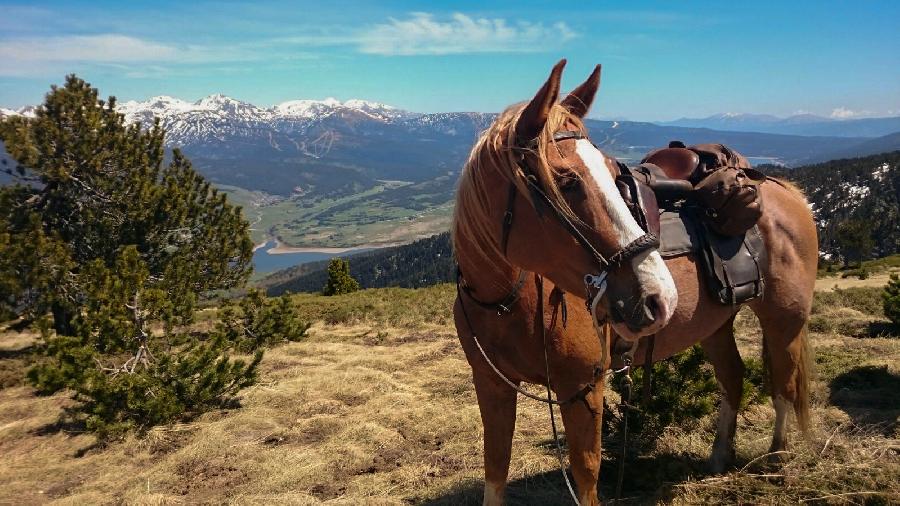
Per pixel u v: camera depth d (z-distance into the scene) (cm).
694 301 266
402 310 1384
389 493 382
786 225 314
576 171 176
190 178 1384
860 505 282
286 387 705
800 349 327
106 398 596
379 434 503
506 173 187
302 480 427
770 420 424
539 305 221
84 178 1257
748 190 266
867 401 463
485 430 255
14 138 1182
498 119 200
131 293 725
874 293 1134
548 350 224
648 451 393
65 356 642
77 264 1150
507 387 250
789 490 304
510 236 192
